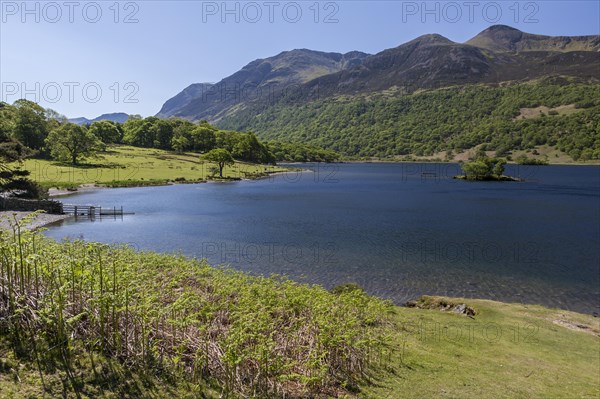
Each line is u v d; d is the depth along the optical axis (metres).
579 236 41.88
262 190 93.19
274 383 7.30
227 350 6.88
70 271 7.18
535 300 23.28
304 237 40.06
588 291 24.81
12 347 5.85
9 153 56.41
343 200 74.69
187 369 6.92
